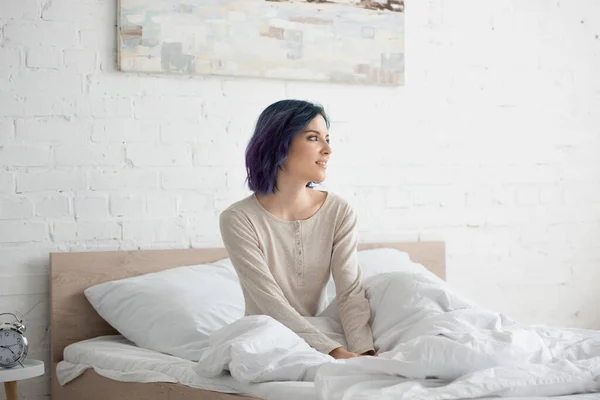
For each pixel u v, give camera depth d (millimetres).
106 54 3180
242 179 3387
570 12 3982
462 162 3783
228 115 3361
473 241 3807
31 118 3080
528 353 1832
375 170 3617
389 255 3377
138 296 2900
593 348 1992
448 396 1641
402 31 3631
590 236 4035
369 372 1792
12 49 3057
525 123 3902
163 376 2285
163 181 3260
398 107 3662
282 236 2426
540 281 3939
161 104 3260
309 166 2398
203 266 3129
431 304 2232
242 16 3348
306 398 1765
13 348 2695
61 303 3043
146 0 3199
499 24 3852
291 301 2424
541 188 3936
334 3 3504
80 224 3141
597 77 4039
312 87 3508
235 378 1959
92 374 2688
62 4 3117
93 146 3160
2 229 3037
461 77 3783
